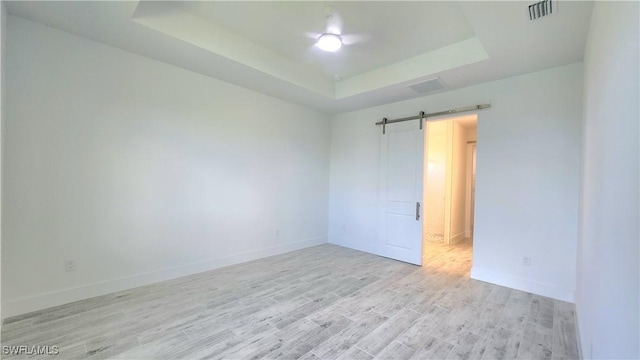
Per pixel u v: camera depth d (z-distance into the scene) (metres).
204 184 3.61
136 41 2.70
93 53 2.72
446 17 2.54
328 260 4.27
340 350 2.04
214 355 1.95
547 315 2.60
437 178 5.76
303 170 4.92
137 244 3.06
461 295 3.03
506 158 3.36
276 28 2.87
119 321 2.36
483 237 3.51
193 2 2.50
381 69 3.75
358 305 2.76
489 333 2.28
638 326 0.74
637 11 0.83
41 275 2.49
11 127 2.31
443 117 3.91
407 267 4.00
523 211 3.23
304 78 3.82
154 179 3.17
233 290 3.06
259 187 4.24
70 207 2.63
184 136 3.40
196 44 2.74
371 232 4.75
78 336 2.13
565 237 2.96
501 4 1.97
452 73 3.23
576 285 2.70
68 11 2.23
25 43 2.37
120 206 2.94
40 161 2.46
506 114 3.36
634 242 0.80
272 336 2.20
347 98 4.27
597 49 1.67
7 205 2.31
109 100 2.83
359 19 2.60
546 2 1.94
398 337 2.21
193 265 3.53
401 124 4.38
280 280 3.39
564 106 2.98
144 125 3.07
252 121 4.11
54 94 2.52
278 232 4.54
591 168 1.79
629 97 0.90
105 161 2.83
